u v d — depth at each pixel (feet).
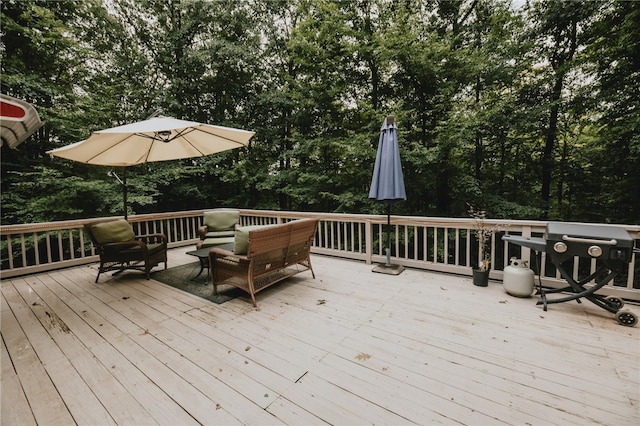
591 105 20.63
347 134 27.94
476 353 7.53
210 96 31.58
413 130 23.00
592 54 20.75
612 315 9.50
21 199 21.47
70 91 23.18
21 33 20.58
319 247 18.42
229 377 6.83
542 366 6.95
